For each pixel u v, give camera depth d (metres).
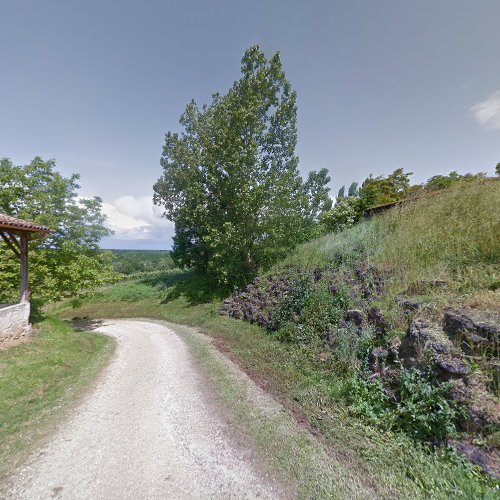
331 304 6.61
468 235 5.84
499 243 5.12
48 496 2.69
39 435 3.69
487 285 4.33
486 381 3.01
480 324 3.39
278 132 16.59
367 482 2.76
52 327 8.75
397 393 3.78
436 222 7.25
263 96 15.38
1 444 3.47
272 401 4.52
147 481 2.86
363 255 8.15
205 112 18.28
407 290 5.29
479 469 2.58
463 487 2.48
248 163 14.02
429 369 3.46
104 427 3.88
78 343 8.01
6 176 10.14
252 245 14.91
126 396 4.88
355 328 5.31
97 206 12.44
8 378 5.10
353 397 4.17
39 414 4.22
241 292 12.38
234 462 3.13
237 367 6.06
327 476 2.87
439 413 3.07
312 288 7.62
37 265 10.03
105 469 3.04
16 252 7.77
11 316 6.98
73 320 14.91
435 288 4.84
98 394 4.96
